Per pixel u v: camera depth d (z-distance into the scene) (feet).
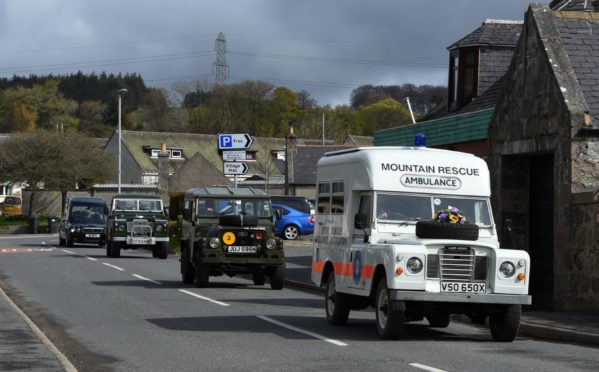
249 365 36.91
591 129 60.70
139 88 526.98
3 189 360.69
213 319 54.39
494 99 87.97
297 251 129.29
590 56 65.62
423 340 45.88
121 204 127.54
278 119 368.89
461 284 44.21
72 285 78.59
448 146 85.25
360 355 39.65
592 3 86.28
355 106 413.59
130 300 65.98
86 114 450.71
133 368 36.70
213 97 372.79
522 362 37.91
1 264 106.22
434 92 362.94
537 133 65.26
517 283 44.62
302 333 47.83
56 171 262.06
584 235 59.41
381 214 49.03
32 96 412.98
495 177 71.15
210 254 76.59
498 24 96.78
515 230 70.59
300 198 162.20
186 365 37.19
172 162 321.52
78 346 43.11
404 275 43.68
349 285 49.62
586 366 36.78
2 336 43.57
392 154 50.26
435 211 49.47
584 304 59.21
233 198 80.69
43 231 237.04
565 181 61.52
